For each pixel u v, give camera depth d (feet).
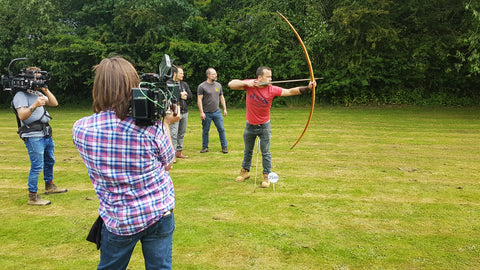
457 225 11.85
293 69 52.11
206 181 17.12
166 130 6.25
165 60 6.23
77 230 11.76
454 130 31.48
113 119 5.62
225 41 58.08
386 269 9.21
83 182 17.25
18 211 13.42
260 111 15.79
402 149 24.00
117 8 55.83
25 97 13.41
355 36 51.24
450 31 53.01
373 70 51.83
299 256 9.91
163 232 6.03
